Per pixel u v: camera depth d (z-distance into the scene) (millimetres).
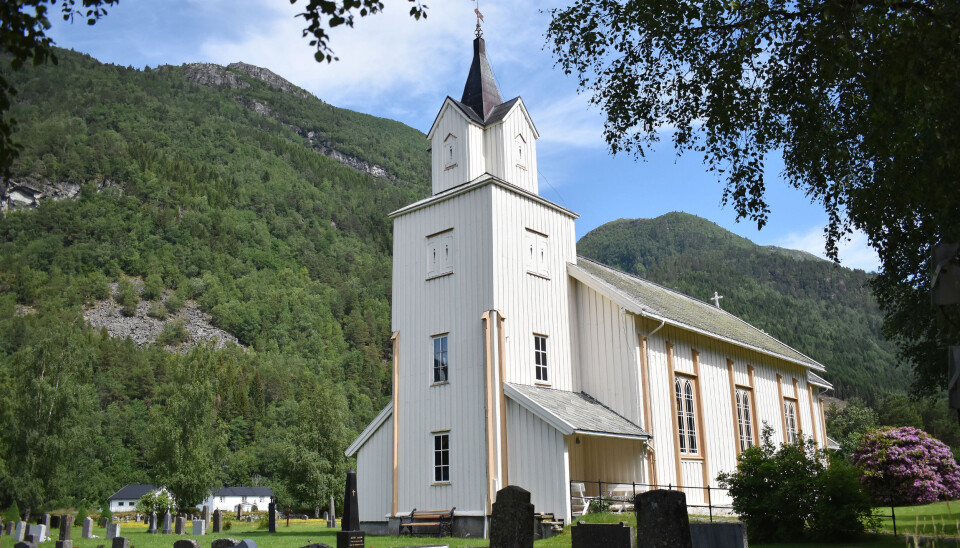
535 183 29531
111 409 139625
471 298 25094
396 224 28578
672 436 27266
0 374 75250
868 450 30109
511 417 23547
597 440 26875
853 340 181500
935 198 11797
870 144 13664
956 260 10016
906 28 11055
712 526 12914
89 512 74562
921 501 28047
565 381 26609
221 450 75562
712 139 15719
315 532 32156
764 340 40562
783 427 37062
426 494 24875
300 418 65875
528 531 12008
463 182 28234
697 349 30609
